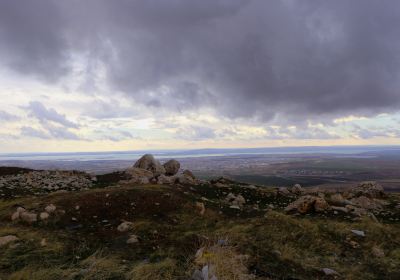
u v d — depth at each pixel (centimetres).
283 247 1211
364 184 2955
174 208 1727
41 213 1490
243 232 1372
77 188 2475
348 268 1072
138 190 1902
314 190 3036
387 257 1200
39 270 907
